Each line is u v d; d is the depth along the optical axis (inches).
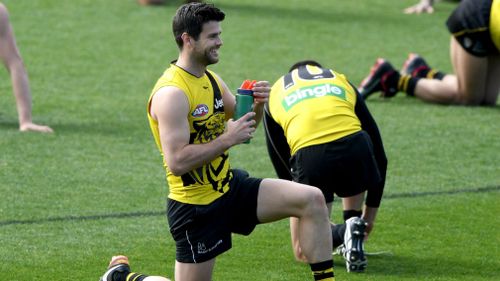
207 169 763.4
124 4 2321.6
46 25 2089.1
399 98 1656.0
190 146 740.7
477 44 1530.5
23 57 1833.2
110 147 1330.0
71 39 1987.0
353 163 898.1
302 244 781.9
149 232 1014.4
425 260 948.6
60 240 983.0
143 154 1304.1
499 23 1498.5
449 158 1318.9
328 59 1911.9
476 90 1588.3
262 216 781.3
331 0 2514.8
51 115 1481.3
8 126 1408.7
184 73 755.4
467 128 1471.5
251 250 969.5
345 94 932.0
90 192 1140.5
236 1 2431.1
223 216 773.3
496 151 1358.3
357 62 1897.1
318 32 2142.0
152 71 1780.3
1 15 1363.2
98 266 915.4
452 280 893.8
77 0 2331.4
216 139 745.0
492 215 1088.2
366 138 911.0
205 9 746.8
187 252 772.6
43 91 1619.1
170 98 741.9
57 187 1154.0
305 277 898.7
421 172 1251.8
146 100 1590.8
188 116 751.1
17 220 1039.0
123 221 1047.0
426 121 1505.9
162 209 1089.4
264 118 950.4
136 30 2080.5
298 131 910.4
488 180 1224.2
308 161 899.4
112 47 1940.2
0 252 943.0
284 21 2228.1
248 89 775.1
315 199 774.5
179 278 781.9
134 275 797.2
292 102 928.9
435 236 1016.9
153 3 2311.8
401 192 1167.0
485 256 960.9
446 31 2199.8
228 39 2036.2
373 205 941.8
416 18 2329.0
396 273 911.0
